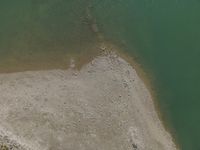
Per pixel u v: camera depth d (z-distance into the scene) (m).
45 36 59.03
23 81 55.81
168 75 60.03
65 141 52.25
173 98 58.91
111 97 56.50
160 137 56.12
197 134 57.59
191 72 60.62
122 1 62.62
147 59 60.38
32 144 50.72
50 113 53.53
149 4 63.38
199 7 64.56
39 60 57.69
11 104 53.34
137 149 54.16
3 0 59.50
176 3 64.19
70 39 59.38
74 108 54.59
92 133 53.47
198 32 63.09
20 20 59.09
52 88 55.72
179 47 61.84
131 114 56.06
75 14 60.72
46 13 60.06
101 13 61.47
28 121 52.41
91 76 57.53
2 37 57.84
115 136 54.06
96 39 59.94
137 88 58.19
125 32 61.22
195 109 58.78
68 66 57.88
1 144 48.59
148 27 62.19
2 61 56.78
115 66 58.78
